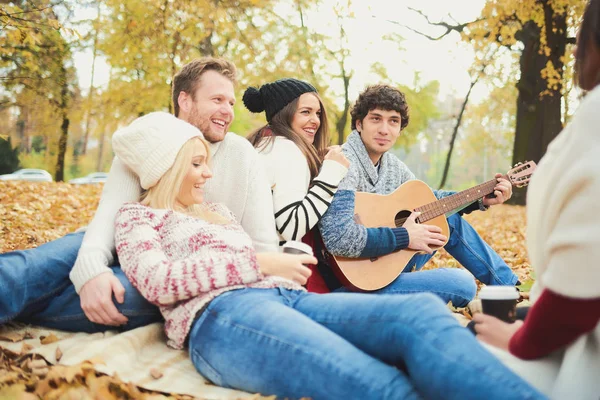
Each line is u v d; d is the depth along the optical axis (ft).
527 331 5.80
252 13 61.05
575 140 5.41
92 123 87.20
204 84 10.91
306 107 12.66
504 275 13.14
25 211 32.50
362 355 6.51
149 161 8.86
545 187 5.80
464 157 150.71
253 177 10.88
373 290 11.49
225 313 7.46
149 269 7.85
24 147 131.34
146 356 8.25
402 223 12.58
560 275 5.33
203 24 57.36
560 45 54.75
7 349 8.29
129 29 58.90
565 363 5.75
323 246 11.76
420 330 6.20
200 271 7.78
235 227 9.01
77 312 9.15
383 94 12.64
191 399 7.07
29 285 8.89
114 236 8.93
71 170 149.48
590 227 5.17
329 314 7.37
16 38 30.86
